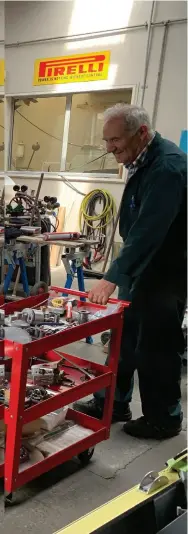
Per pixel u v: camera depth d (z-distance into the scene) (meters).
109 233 5.67
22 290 4.32
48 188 6.25
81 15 5.59
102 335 3.30
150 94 5.24
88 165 6.15
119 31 5.34
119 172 5.64
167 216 1.76
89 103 6.03
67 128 6.24
